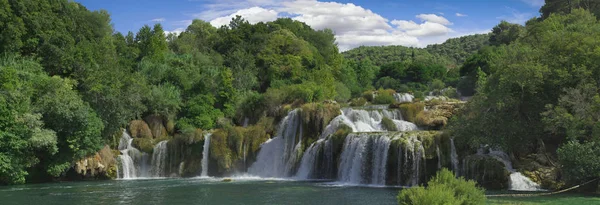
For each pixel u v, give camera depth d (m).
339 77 87.25
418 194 17.08
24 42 48.84
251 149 49.25
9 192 35.22
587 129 31.22
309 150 45.81
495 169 33.75
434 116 48.41
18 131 37.84
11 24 46.94
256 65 75.75
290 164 47.50
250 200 30.14
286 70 73.06
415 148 37.00
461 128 36.06
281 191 34.53
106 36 67.56
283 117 51.84
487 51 93.62
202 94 59.84
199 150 49.81
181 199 31.05
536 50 36.88
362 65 111.44
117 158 48.03
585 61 33.19
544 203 25.47
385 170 38.25
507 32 110.38
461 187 19.00
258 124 51.50
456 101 53.53
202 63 73.38
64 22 55.47
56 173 41.31
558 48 35.19
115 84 47.88
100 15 70.56
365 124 49.00
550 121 30.98
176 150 50.28
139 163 49.84
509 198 27.73
